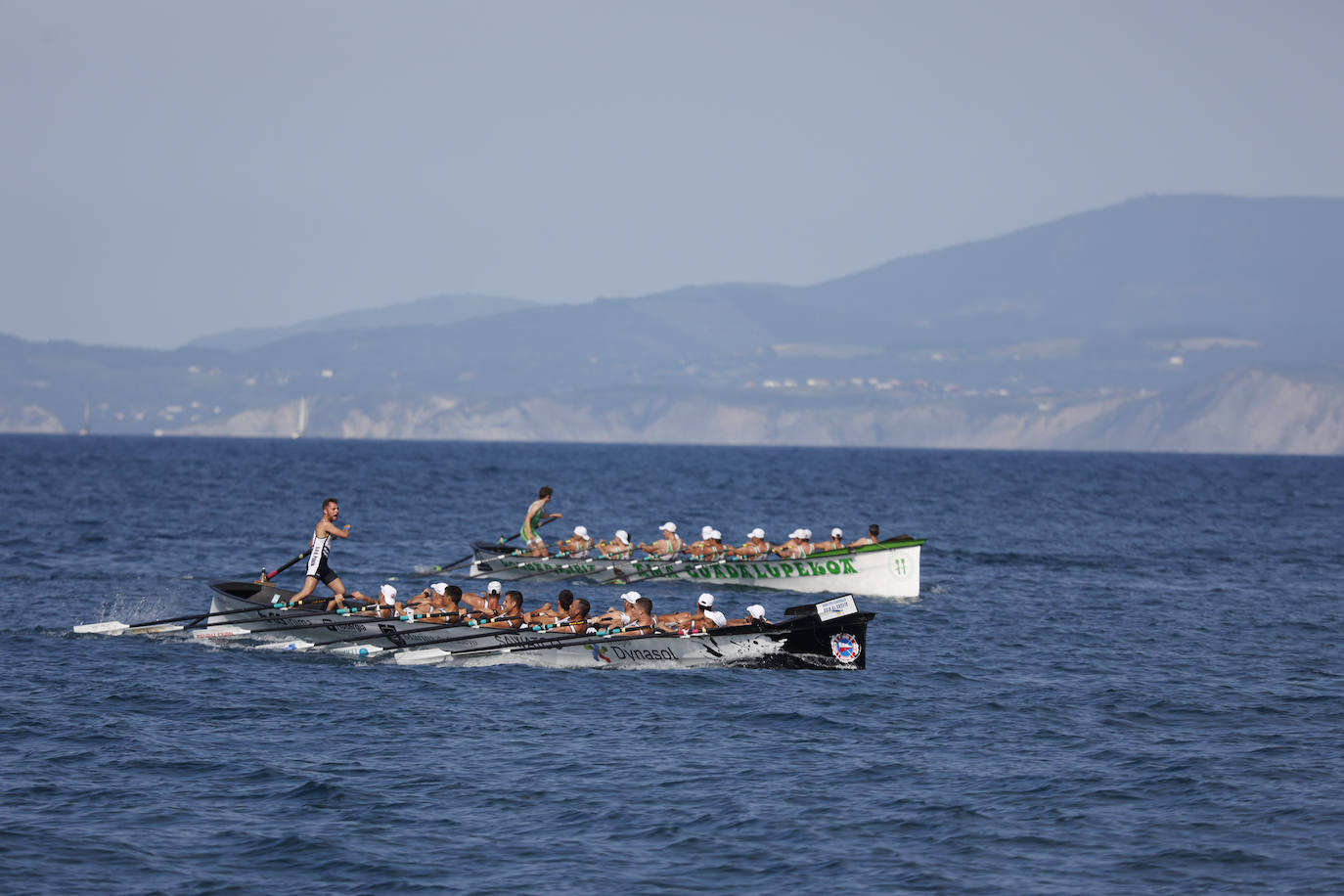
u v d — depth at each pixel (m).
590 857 64.50
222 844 65.31
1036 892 61.06
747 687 101.19
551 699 96.00
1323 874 62.88
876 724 89.69
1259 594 161.50
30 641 113.12
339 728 86.44
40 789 72.19
